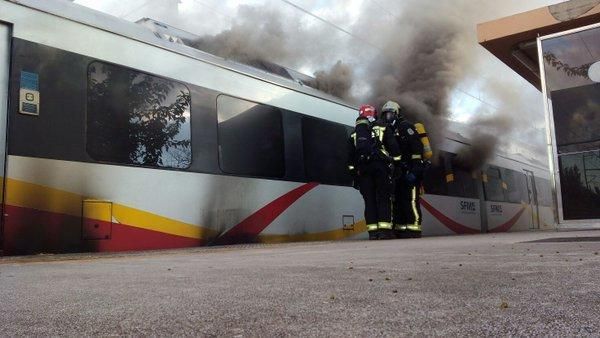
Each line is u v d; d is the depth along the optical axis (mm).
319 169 7855
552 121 5988
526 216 14758
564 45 6055
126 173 5332
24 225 4559
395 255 3404
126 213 5273
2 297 1854
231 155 6488
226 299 1683
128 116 5465
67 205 4844
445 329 1139
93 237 4977
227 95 6629
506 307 1360
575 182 5773
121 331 1250
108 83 5359
